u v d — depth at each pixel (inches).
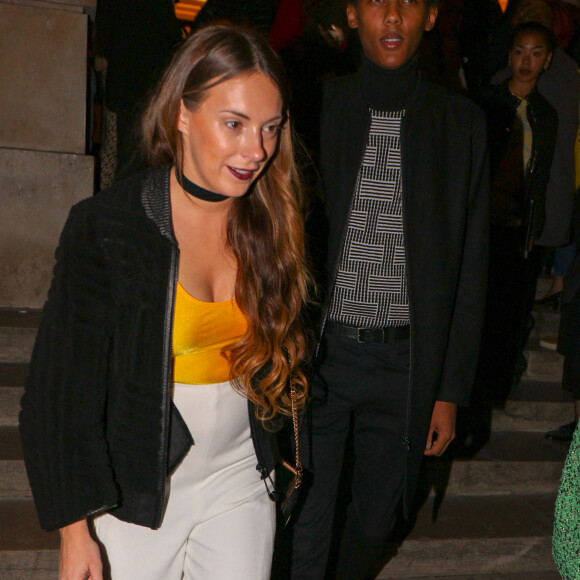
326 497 91.2
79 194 152.4
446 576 118.9
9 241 150.7
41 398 56.5
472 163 87.0
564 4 195.6
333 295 85.9
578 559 46.3
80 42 151.2
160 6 143.5
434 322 85.4
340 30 144.6
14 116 150.0
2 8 147.3
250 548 62.2
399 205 84.1
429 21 85.9
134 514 58.7
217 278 61.5
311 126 86.2
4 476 112.2
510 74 171.9
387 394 87.6
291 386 69.2
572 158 170.1
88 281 56.3
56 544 101.3
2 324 138.9
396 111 83.7
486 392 154.1
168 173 59.5
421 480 130.1
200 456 60.9
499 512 128.3
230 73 53.6
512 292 157.2
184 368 59.6
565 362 139.3
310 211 81.8
